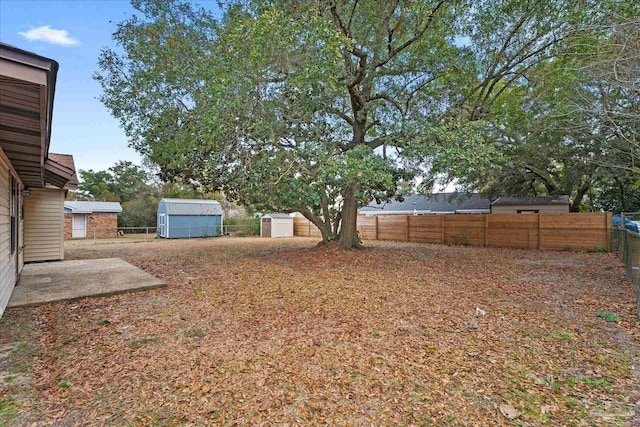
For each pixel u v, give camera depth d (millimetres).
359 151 7363
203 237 20797
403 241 16062
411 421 2127
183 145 7402
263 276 6895
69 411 2184
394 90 8922
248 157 6965
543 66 8828
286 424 2090
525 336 3545
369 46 7922
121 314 4250
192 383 2557
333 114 9062
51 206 8789
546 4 7469
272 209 10422
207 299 5023
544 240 11828
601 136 8797
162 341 3379
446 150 6980
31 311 4340
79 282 5918
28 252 8375
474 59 8664
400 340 3439
